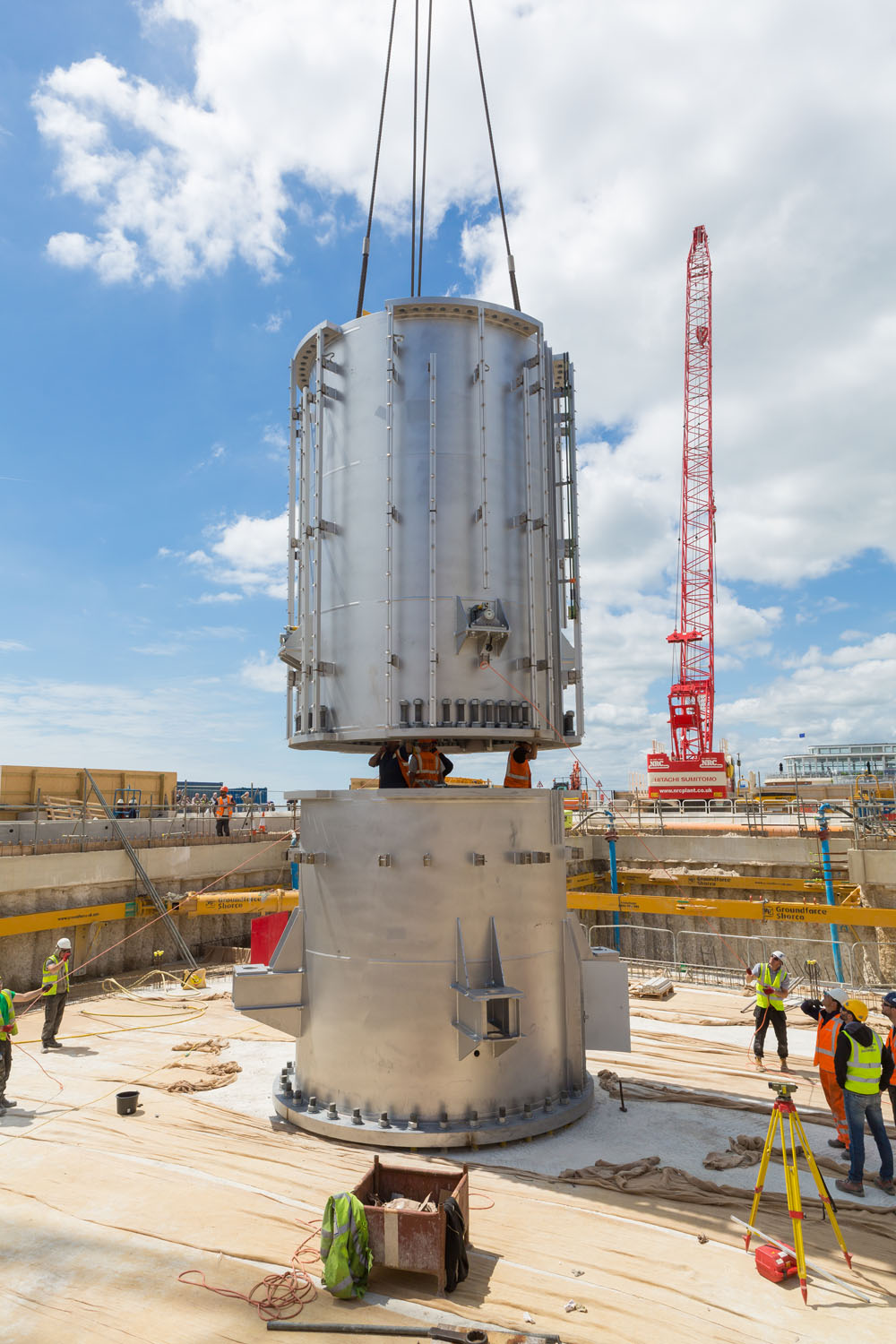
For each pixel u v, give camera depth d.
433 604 9.45
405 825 9.02
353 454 10.15
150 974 18.84
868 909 19.56
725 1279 6.12
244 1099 10.18
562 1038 9.66
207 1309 5.70
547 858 9.36
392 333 9.93
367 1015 8.91
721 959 25.31
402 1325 5.49
